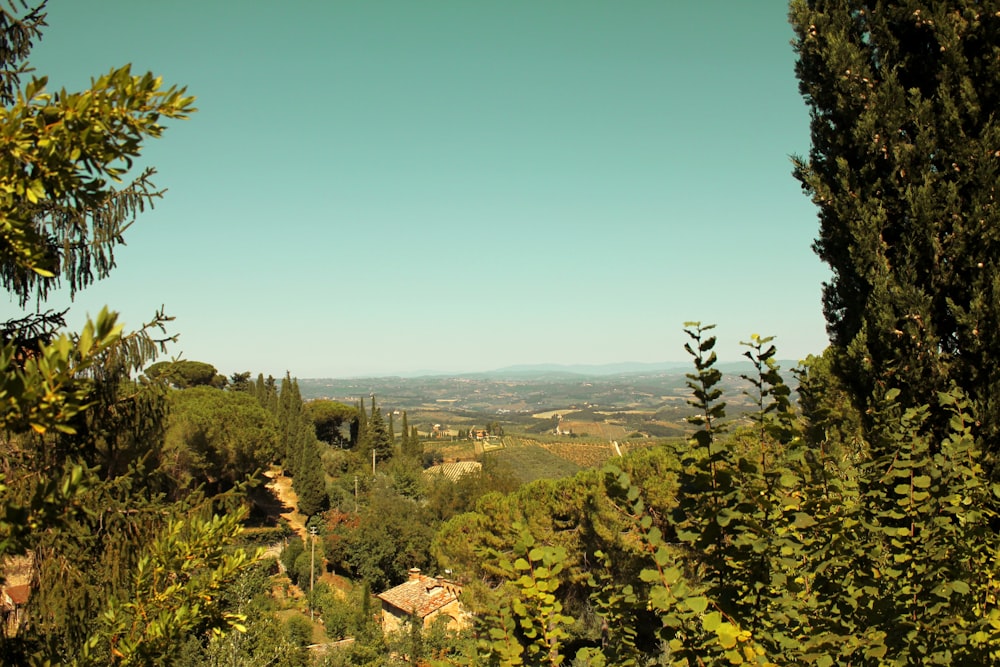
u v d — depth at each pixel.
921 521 3.10
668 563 2.64
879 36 5.61
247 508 4.00
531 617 3.10
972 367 4.78
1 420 1.66
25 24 4.38
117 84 2.06
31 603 4.50
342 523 45.34
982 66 5.07
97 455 5.14
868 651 2.54
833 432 5.23
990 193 4.84
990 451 4.66
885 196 5.42
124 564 4.83
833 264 6.03
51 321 4.74
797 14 6.11
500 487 47.91
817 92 5.98
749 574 2.86
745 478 2.91
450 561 16.33
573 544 12.38
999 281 4.64
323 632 28.45
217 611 3.77
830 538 2.94
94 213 4.89
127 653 3.20
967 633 2.79
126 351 5.10
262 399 72.94
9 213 2.02
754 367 2.95
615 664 3.04
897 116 5.30
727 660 2.49
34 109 2.04
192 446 29.81
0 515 1.86
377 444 73.62
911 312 4.98
